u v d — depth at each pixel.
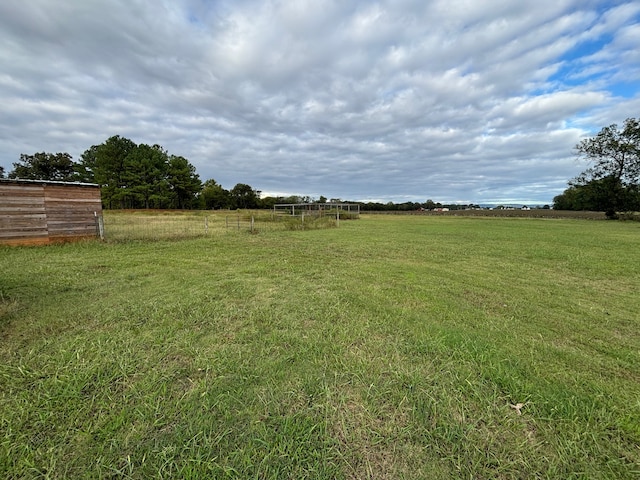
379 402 1.94
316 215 26.98
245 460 1.48
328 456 1.52
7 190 8.70
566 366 2.45
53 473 1.41
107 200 43.97
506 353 2.63
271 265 6.50
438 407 1.89
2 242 8.66
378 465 1.47
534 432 1.70
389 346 2.74
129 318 3.37
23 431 1.65
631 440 1.65
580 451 1.56
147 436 1.63
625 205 28.42
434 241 11.29
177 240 10.55
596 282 5.39
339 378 2.21
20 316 3.40
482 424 1.76
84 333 2.97
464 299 4.29
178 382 2.15
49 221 9.37
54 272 5.57
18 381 2.12
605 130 27.98
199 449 1.54
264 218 23.62
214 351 2.62
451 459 1.51
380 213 50.72
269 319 3.38
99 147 47.50
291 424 1.72
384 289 4.71
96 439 1.61
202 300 4.05
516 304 4.10
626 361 2.57
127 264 6.41
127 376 2.21
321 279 5.32
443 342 2.81
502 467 1.46
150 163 46.12
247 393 2.01
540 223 24.55
